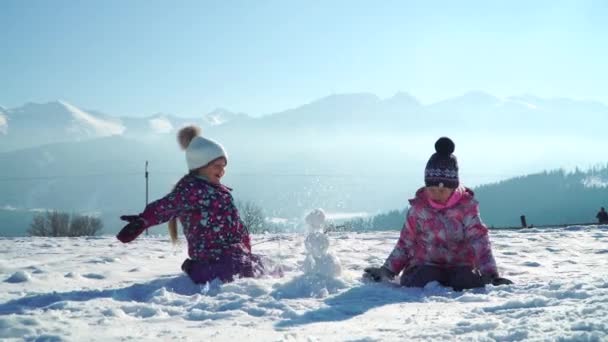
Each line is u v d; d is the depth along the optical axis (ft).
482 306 11.23
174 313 11.40
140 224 15.21
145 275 18.25
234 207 16.70
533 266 20.29
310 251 15.25
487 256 15.01
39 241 41.06
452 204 15.30
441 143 15.33
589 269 18.99
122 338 8.96
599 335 7.06
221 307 11.66
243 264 15.89
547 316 8.79
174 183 16.96
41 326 9.89
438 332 8.47
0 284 15.78
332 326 9.73
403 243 16.14
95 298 13.17
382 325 9.67
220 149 16.80
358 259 22.52
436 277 15.05
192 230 16.11
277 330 9.53
